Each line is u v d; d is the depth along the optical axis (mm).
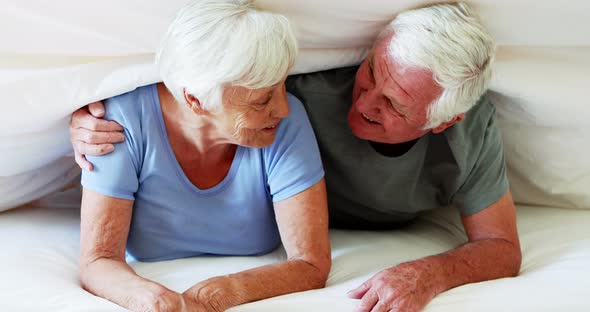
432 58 1163
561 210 1654
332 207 1482
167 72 1104
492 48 1224
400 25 1204
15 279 1145
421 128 1262
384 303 1147
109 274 1134
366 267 1324
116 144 1188
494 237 1382
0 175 1392
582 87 1424
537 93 1425
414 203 1448
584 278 1279
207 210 1253
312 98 1345
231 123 1122
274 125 1166
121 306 1087
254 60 1040
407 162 1362
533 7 1290
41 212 1492
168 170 1214
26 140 1322
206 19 1057
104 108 1217
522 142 1575
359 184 1394
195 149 1221
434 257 1276
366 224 1538
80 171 1563
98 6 1171
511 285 1254
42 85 1227
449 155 1384
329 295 1171
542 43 1388
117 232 1181
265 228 1300
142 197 1230
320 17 1252
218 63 1042
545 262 1400
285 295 1156
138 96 1214
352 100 1350
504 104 1492
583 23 1334
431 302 1189
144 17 1187
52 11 1174
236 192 1254
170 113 1206
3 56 1235
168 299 1063
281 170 1227
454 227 1579
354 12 1246
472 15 1227
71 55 1235
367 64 1241
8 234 1342
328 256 1236
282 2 1212
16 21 1184
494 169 1397
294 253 1227
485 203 1395
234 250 1309
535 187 1642
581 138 1543
